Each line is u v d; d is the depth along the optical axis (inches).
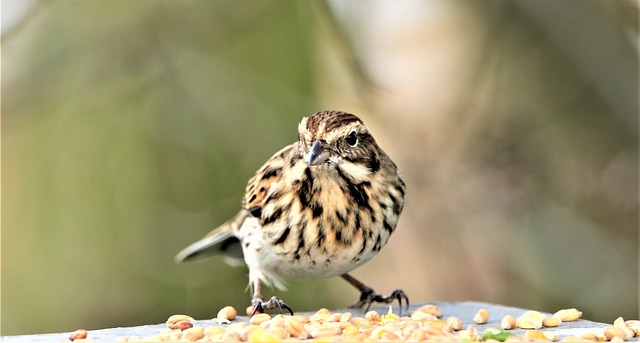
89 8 557.6
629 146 616.4
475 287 672.4
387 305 442.9
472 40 662.5
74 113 565.6
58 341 345.4
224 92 554.9
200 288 561.3
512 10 608.1
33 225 569.0
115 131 564.1
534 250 633.0
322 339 320.2
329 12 538.3
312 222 382.0
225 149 555.5
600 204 624.7
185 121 555.8
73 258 564.7
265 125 553.6
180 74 557.0
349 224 383.9
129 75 560.1
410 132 684.7
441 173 655.1
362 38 553.6
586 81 611.8
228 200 557.0
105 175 563.5
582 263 622.8
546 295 634.8
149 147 560.4
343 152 379.2
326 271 398.9
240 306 561.3
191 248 477.4
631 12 595.8
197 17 557.6
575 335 346.0
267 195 391.5
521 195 634.2
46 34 555.8
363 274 709.9
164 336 334.6
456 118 655.8
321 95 586.2
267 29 558.9
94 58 557.0
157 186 560.1
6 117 555.8
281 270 402.3
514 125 640.4
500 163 641.0
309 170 379.9
